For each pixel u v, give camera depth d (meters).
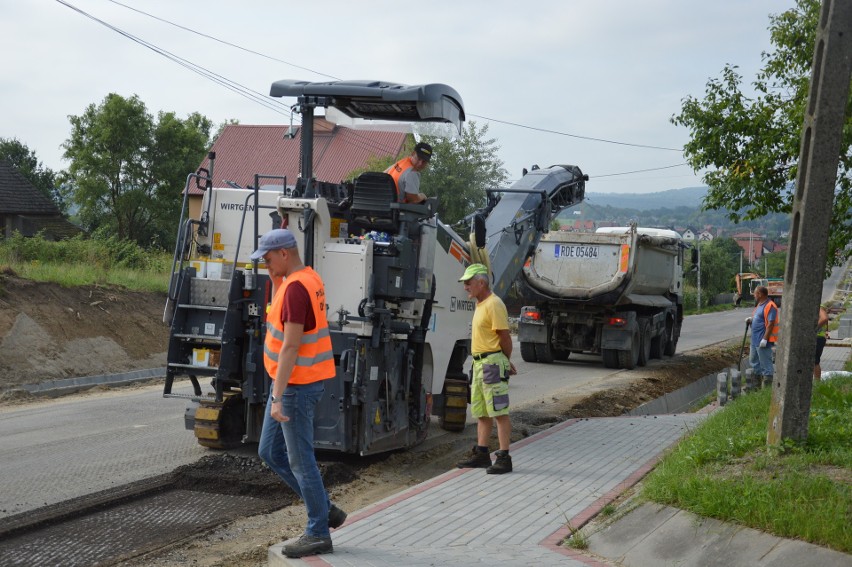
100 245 25.00
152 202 45.81
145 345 19.22
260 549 6.59
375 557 5.67
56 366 16.27
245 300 9.34
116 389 16.12
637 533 5.94
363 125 10.91
